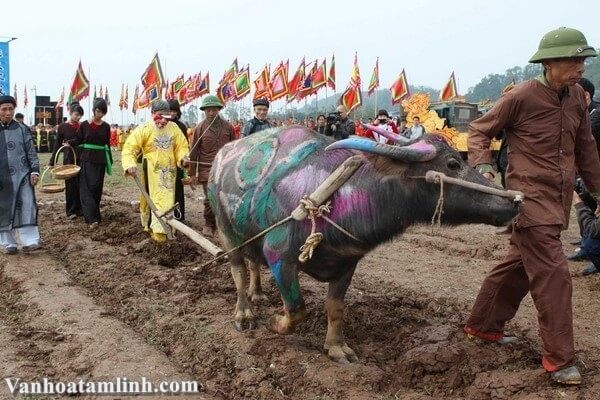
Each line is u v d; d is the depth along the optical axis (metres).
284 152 5.28
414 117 12.88
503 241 10.05
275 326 5.51
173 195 8.86
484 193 4.55
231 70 28.78
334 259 5.01
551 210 4.59
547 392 4.45
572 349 4.52
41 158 29.98
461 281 7.91
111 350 5.53
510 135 4.86
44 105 39.53
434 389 4.83
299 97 26.92
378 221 4.73
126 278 7.87
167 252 8.71
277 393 4.84
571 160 4.71
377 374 4.95
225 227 5.86
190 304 6.84
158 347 5.86
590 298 7.12
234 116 37.88
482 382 4.70
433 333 5.59
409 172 4.66
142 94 26.23
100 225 11.06
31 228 9.23
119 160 29.41
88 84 26.41
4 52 16.81
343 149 4.91
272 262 5.11
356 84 23.89
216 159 6.09
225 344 5.67
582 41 4.45
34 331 6.09
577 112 4.73
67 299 7.00
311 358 5.25
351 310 6.45
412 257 9.27
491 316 5.20
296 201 4.94
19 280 7.84
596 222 6.23
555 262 4.54
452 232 10.88
